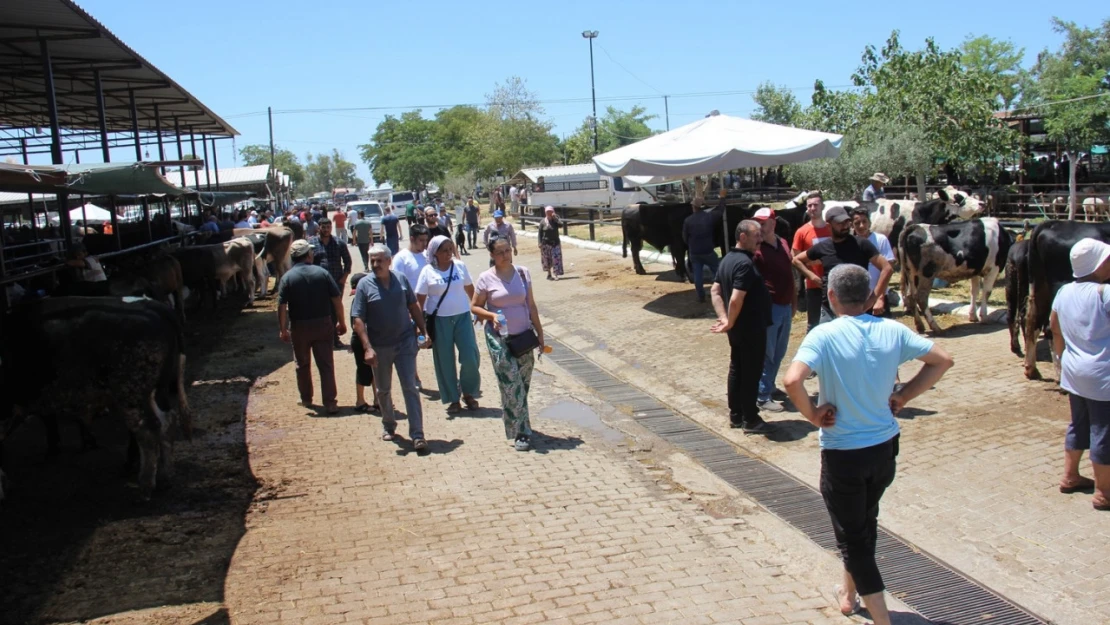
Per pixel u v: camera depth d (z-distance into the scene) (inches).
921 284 391.2
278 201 2146.9
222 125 1028.5
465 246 1138.0
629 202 1621.6
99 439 306.5
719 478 257.8
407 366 286.8
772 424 300.4
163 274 512.4
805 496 241.6
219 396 366.3
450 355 326.3
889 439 156.4
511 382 281.6
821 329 157.8
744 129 511.5
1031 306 308.0
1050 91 1460.4
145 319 239.8
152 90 743.1
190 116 951.0
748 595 184.1
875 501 161.5
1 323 234.4
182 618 177.3
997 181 1015.0
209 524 227.1
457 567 199.8
